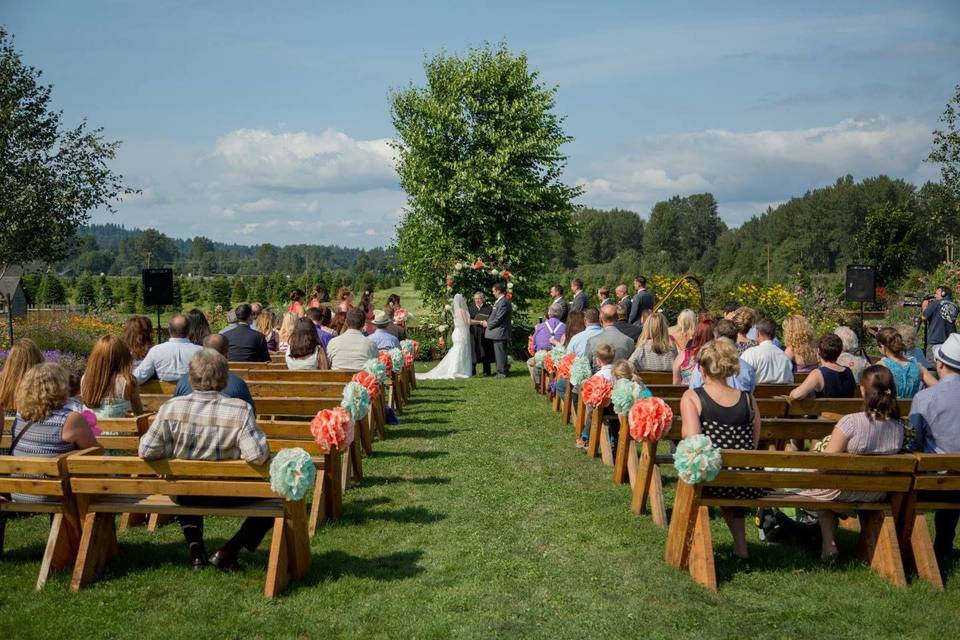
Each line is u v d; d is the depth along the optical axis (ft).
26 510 17.08
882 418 17.24
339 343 33.81
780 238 359.66
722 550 19.15
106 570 17.54
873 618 15.26
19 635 14.43
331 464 21.39
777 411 23.81
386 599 16.15
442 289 78.89
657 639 14.42
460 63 81.30
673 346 31.35
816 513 19.40
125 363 22.25
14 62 62.18
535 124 79.66
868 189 317.01
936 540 18.20
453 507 22.75
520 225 79.30
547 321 48.47
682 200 405.18
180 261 614.34
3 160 61.62
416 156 78.59
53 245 64.44
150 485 16.57
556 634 14.62
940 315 57.77
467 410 40.75
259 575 17.40
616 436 29.89
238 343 33.65
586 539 19.94
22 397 17.71
